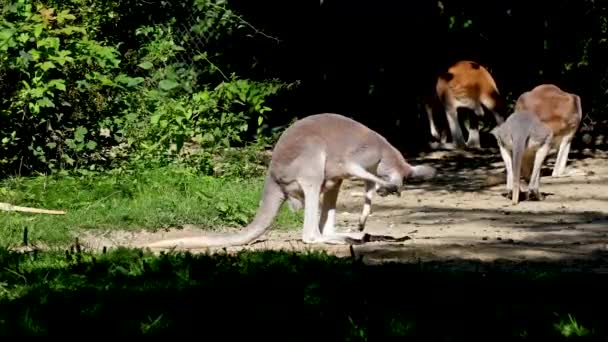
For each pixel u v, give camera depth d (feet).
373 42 81.71
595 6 79.25
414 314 24.44
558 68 81.56
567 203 53.21
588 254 36.81
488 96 79.97
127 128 53.16
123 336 22.63
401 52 82.28
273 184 38.04
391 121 82.94
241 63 73.51
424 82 81.87
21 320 23.75
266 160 61.00
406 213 49.90
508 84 84.48
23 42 48.57
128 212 42.83
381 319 23.86
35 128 50.62
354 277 28.35
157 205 44.06
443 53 83.30
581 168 66.95
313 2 79.10
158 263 30.53
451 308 25.08
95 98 52.42
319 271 29.37
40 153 50.65
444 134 82.02
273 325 23.49
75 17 52.75
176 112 52.70
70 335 22.71
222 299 25.81
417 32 82.43
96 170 50.96
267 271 29.19
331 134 38.01
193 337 22.66
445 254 36.27
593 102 79.71
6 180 47.93
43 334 22.80
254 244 38.63
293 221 43.93
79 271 29.76
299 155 37.58
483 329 23.31
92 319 23.85
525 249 37.73
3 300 25.94
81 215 42.09
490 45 84.02
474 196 56.18
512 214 49.34
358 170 38.14
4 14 50.37
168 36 59.93
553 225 45.42
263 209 37.93
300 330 23.15
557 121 60.90
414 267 30.48
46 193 45.65
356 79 81.61
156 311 24.64
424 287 27.43
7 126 49.90
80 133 50.72
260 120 55.01
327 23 80.18
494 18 81.92
